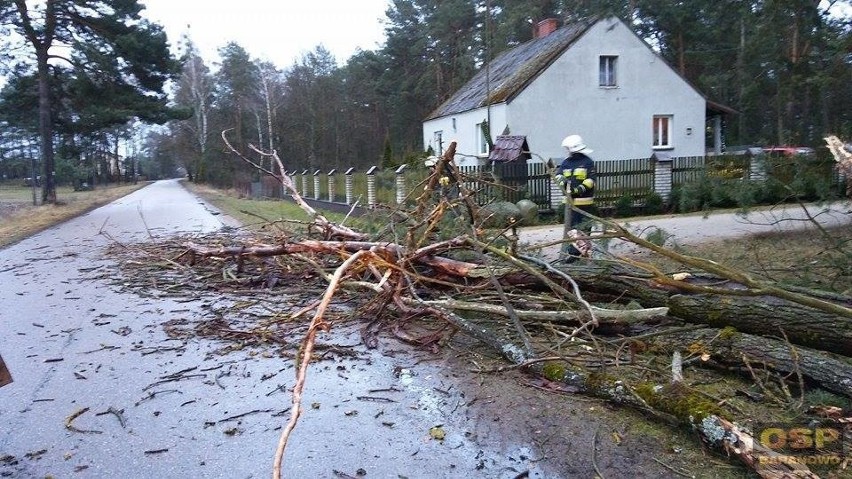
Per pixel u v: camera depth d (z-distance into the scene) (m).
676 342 4.36
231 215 19.52
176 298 7.21
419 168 13.34
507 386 4.18
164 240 12.51
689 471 3.00
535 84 21.02
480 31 35.25
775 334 3.94
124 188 56.81
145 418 3.86
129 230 15.67
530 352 4.37
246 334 5.52
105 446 3.49
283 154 53.28
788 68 14.21
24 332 5.93
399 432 3.57
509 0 28.36
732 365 4.00
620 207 16.56
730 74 25.64
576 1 13.58
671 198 16.83
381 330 5.56
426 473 3.10
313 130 52.53
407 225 7.14
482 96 23.77
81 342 5.53
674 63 29.77
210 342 5.41
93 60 24.25
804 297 3.51
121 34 25.03
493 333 4.77
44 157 26.31
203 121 55.50
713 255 8.35
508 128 19.88
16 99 26.98
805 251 8.38
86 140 44.22
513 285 5.41
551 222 14.60
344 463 3.23
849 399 3.48
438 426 3.63
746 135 32.59
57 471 3.22
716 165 16.84
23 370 4.80
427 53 43.16
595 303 5.00
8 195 40.44
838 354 3.82
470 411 3.82
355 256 3.49
